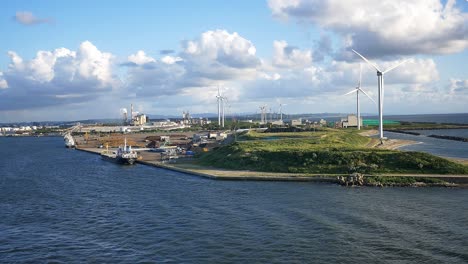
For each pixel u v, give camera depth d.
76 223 66.69
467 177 94.19
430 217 64.88
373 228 59.47
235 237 56.62
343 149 121.19
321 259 48.34
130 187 100.00
